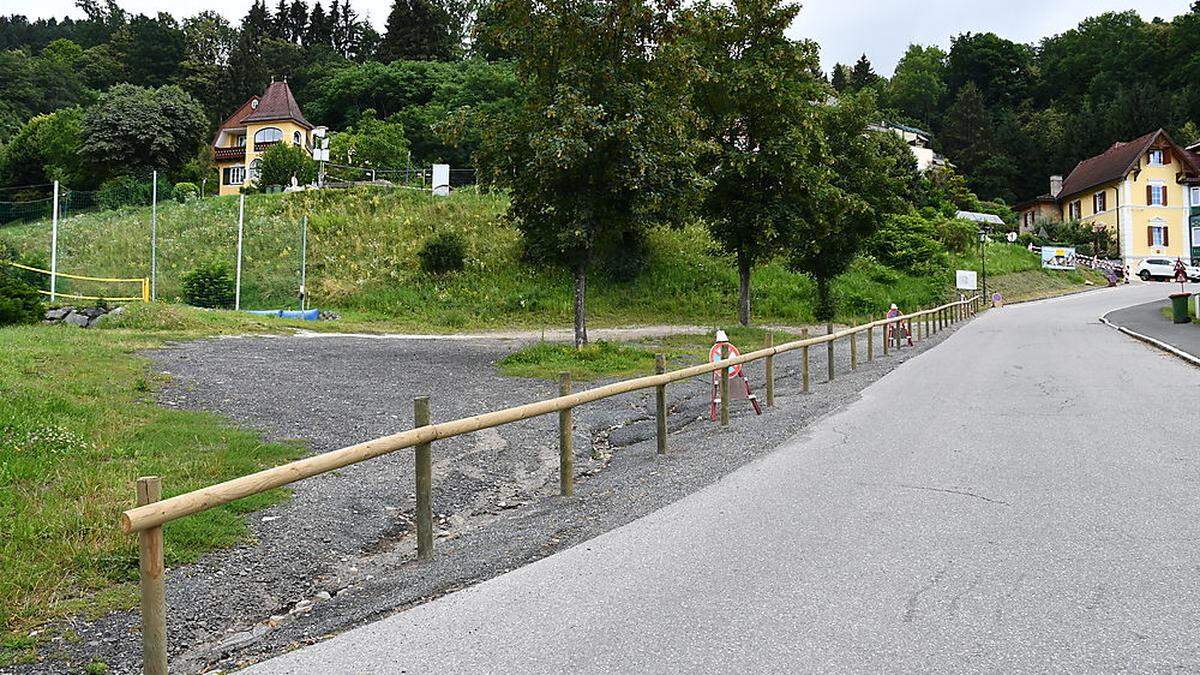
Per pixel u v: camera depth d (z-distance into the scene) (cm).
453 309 2888
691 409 1130
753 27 2217
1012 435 823
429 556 532
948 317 2952
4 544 507
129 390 1012
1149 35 9519
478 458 845
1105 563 434
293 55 9988
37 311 1908
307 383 1200
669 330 2541
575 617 392
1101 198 6769
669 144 1659
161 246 3203
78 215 3716
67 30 12562
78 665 383
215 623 446
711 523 549
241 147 6681
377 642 376
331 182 4712
